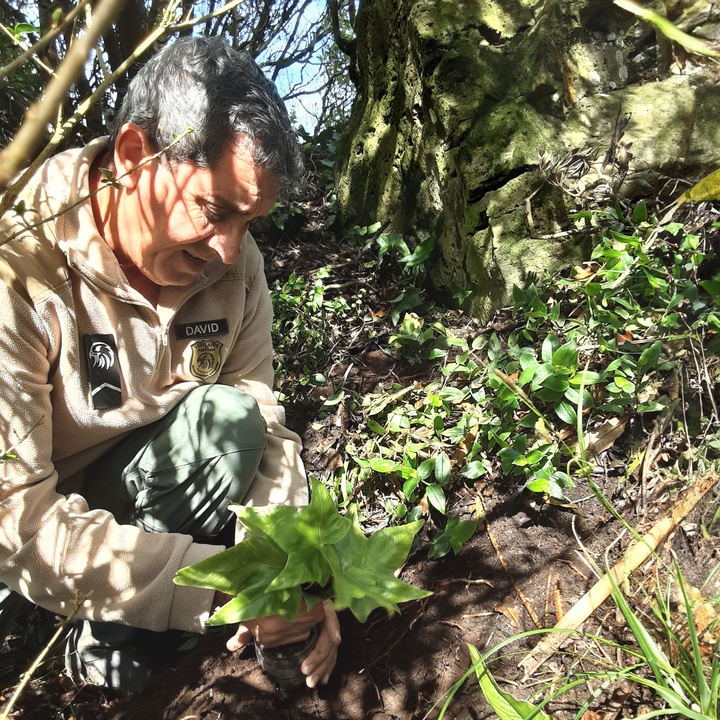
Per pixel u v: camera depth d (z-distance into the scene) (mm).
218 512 1808
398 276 2744
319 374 2461
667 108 2178
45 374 1562
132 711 1764
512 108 2299
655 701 1408
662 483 1748
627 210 2160
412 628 1718
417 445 2004
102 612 1538
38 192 1563
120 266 1655
